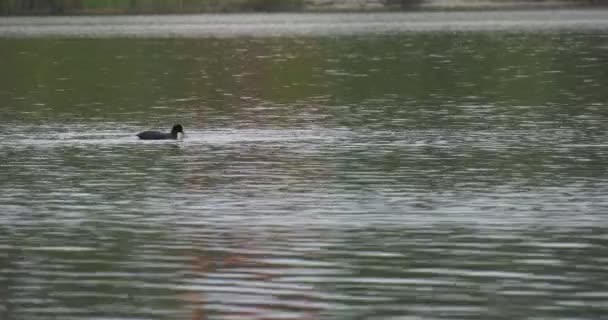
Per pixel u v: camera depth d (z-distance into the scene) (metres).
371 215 48.38
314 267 39.88
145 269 39.97
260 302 35.84
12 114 89.44
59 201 52.59
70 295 36.94
